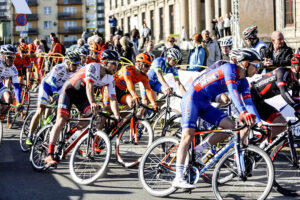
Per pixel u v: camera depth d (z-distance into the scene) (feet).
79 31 252.62
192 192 14.43
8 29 49.96
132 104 19.03
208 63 28.48
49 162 16.01
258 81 16.21
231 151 13.15
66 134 16.79
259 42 21.79
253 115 12.54
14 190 14.40
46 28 251.39
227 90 13.66
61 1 249.96
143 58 18.98
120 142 17.90
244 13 40.68
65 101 16.35
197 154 13.82
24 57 30.60
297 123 14.34
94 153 15.71
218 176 13.10
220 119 13.76
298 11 54.13
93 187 14.89
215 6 96.58
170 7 108.37
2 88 20.17
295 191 13.88
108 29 152.35
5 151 20.51
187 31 100.89
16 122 28.45
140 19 125.70
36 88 42.80
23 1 41.52
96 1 371.15
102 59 16.37
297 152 14.97
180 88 20.45
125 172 16.92
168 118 20.67
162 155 14.53
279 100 19.99
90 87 15.81
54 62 38.24
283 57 19.66
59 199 13.52
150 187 14.11
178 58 19.30
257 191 13.61
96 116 16.28
